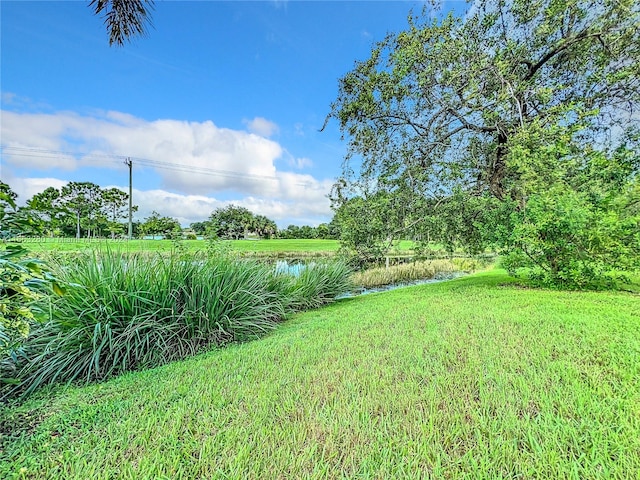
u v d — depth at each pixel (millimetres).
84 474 1459
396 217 7492
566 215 5121
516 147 5758
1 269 1740
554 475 1385
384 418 1862
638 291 5375
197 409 2033
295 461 1531
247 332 4105
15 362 2588
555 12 6457
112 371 3004
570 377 2225
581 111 5879
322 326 4160
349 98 7883
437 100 6938
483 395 2045
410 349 2953
